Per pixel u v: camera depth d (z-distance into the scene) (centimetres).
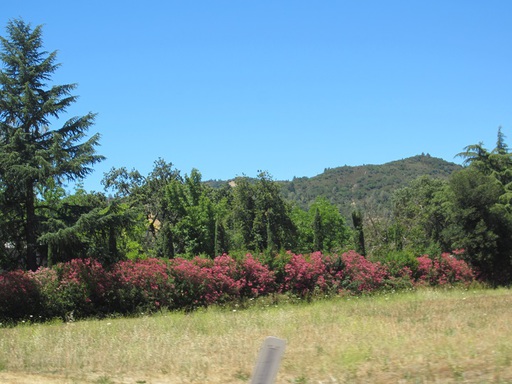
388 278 3241
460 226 3675
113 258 2672
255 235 5059
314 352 1058
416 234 6022
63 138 2852
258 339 1241
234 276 2705
